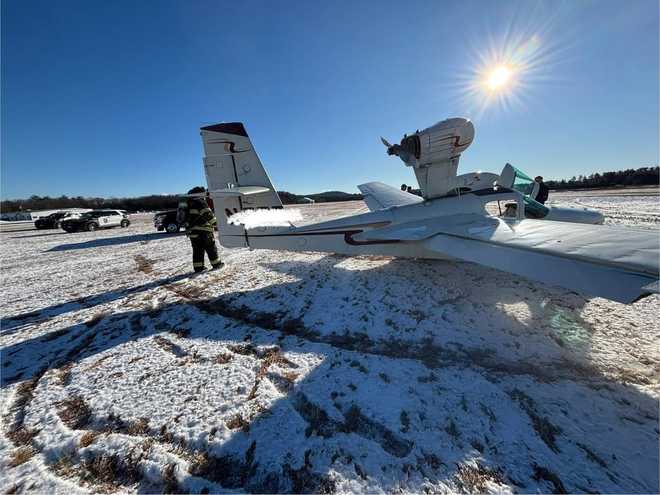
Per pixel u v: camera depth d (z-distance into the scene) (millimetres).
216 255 6250
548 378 2326
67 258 8578
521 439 1806
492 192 5094
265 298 4398
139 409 2244
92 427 2100
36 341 3412
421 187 5164
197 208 5988
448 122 4324
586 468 1622
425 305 3779
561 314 3369
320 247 5316
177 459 1808
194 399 2318
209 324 3643
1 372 2830
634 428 1853
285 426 1999
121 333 3539
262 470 1706
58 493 1657
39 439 2018
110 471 1771
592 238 2693
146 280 5707
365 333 3188
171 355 2986
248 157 6672
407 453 1755
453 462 1686
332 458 1748
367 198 7957
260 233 5660
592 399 2090
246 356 2885
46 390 2531
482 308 3611
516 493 1513
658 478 1556
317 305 4023
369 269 5535
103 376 2688
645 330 2953
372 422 1987
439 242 3930
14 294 5160
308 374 2539
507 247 3115
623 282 1953
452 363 2582
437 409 2068
